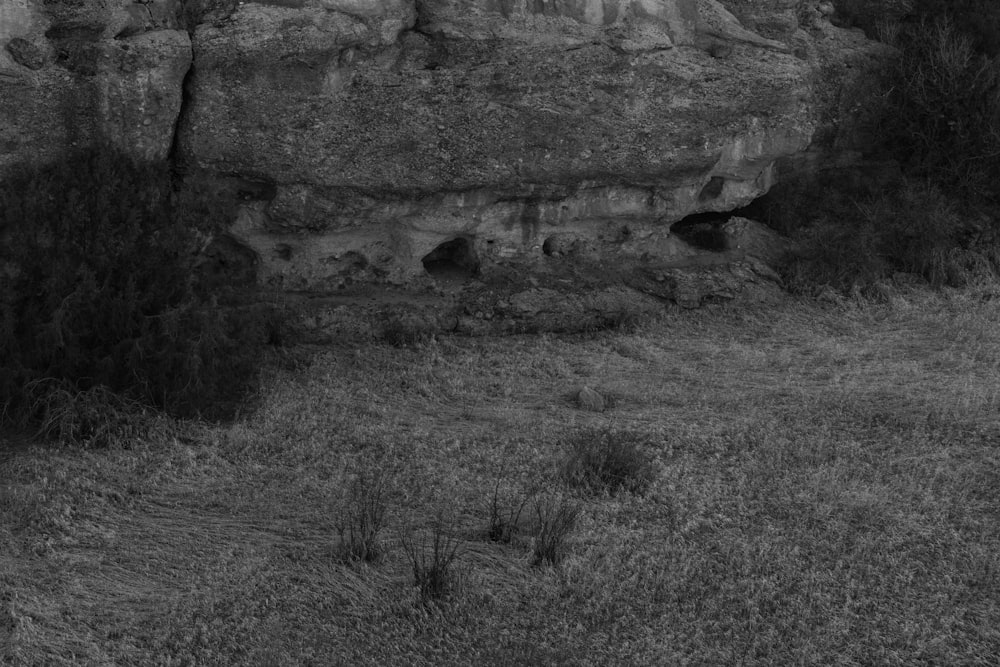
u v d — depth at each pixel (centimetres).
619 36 1203
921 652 659
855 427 978
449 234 1193
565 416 984
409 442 905
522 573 722
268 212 1082
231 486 812
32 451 829
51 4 934
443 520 784
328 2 1059
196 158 1034
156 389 902
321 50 1051
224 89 1029
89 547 713
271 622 648
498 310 1192
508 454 898
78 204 905
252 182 1076
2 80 912
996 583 736
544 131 1170
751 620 680
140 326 897
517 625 668
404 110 1108
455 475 848
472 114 1138
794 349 1197
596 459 868
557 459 884
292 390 986
